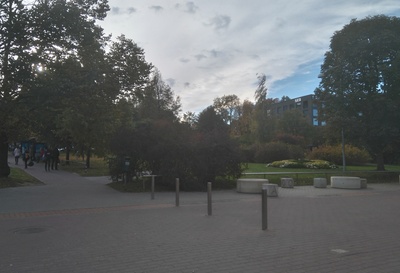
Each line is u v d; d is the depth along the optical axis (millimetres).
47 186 17219
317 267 5320
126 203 12328
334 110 25797
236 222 8961
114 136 17422
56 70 16922
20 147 41688
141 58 21094
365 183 18828
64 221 9070
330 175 23297
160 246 6594
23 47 15992
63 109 19047
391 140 24219
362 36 24719
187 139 17125
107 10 17719
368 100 23938
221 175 17562
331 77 25750
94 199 13203
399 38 23391
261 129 49688
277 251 6234
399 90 23625
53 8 15750
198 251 6242
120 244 6738
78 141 29188
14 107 15797
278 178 20672
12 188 16078
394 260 5672
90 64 17797
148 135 16875
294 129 60125
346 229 8117
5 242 6902
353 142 26406
